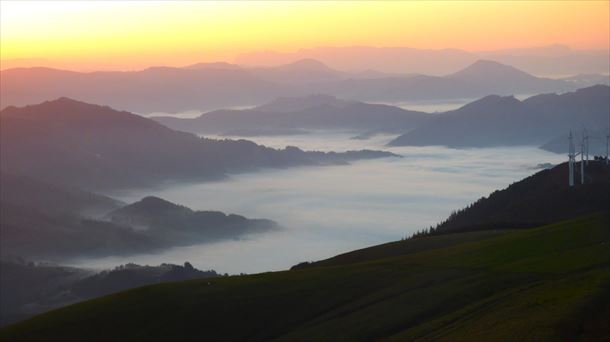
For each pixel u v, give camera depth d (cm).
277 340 6053
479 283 6178
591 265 6066
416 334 5291
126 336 6556
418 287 6456
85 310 7175
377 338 5547
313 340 5791
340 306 6512
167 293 7300
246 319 6562
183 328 6556
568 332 4278
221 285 7431
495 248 7431
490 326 4803
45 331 6819
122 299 7306
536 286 5669
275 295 6950
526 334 4362
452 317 5438
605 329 4188
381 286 6775
